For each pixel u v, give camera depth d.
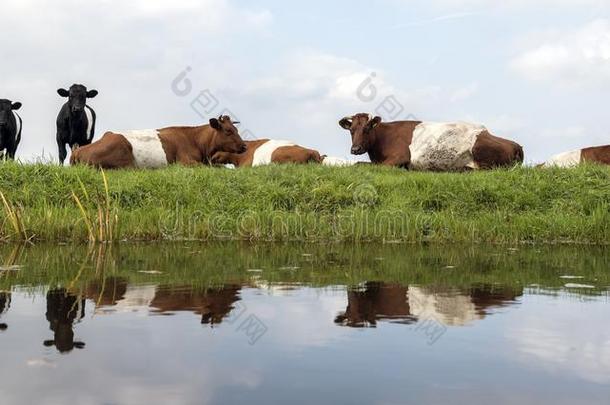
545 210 11.05
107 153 13.67
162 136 14.45
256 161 14.73
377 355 2.95
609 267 6.38
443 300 4.38
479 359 2.90
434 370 2.74
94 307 4.01
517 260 7.00
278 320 3.67
